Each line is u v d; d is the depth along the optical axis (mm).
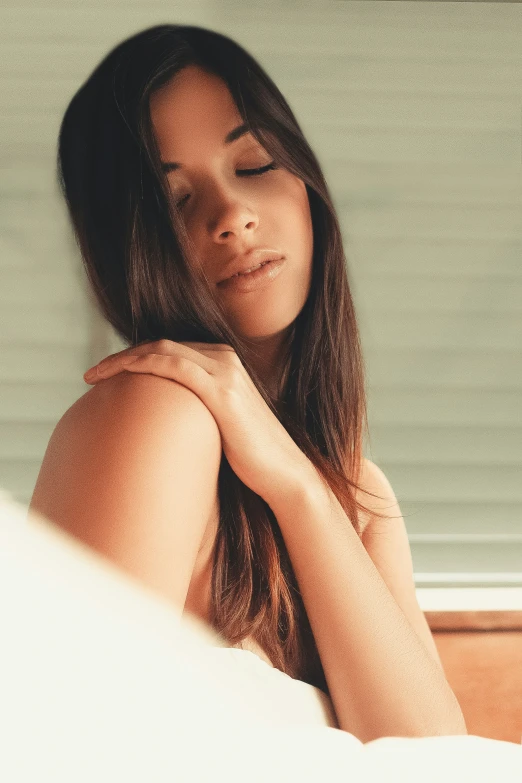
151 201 932
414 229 2410
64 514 691
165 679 641
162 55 932
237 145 964
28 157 2342
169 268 933
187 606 852
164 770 594
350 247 2396
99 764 569
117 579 665
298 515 850
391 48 2426
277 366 1093
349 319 1111
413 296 2395
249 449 822
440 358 2379
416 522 2186
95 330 2277
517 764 725
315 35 2416
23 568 627
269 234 983
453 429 2320
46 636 595
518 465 2293
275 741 665
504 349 2375
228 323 994
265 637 891
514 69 2439
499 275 2414
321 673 952
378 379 2344
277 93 1005
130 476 697
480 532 2174
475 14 2443
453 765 705
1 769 544
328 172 2406
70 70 2357
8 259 2303
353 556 865
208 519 826
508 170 2445
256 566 884
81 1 2355
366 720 838
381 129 2422
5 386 2260
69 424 746
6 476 2219
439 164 2430
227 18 2396
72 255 2303
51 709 570
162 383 767
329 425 1095
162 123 936
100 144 967
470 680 1498
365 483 1222
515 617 1519
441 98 2441
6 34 2348
